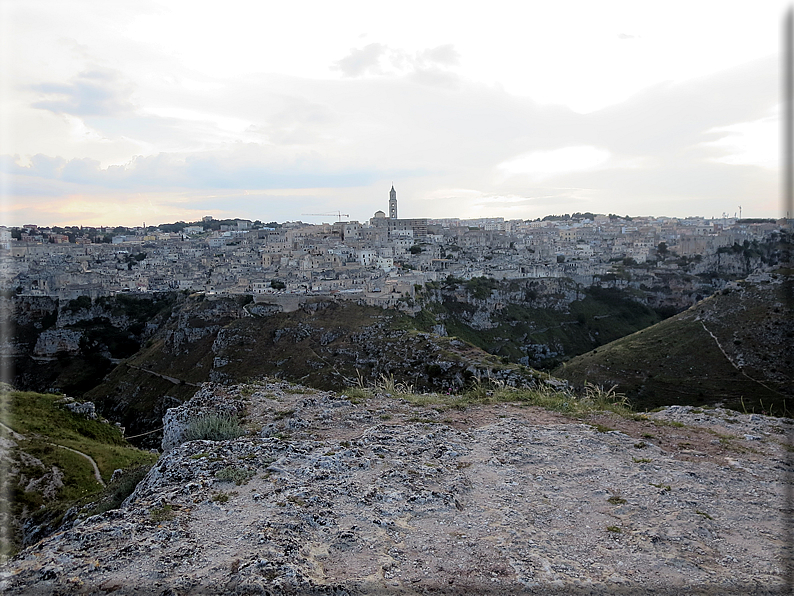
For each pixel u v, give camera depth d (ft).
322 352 274.98
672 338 286.05
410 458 40.52
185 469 37.99
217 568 24.62
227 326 323.57
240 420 53.01
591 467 38.24
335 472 37.40
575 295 485.15
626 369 275.18
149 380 338.54
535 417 52.70
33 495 93.56
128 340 438.40
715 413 52.65
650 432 46.83
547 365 380.37
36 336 434.71
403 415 53.88
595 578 24.48
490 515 30.94
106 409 333.21
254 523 29.30
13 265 562.25
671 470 37.17
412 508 31.68
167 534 28.22
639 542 27.66
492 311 426.51
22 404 152.35
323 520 29.86
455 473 37.65
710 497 32.83
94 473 110.93
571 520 30.37
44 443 118.62
